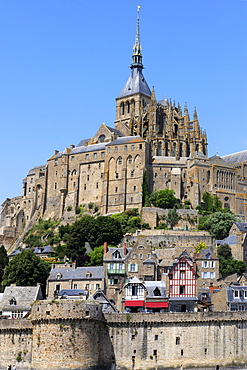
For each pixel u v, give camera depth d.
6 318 131.88
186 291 148.62
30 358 123.38
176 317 131.00
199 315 132.12
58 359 118.69
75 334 119.88
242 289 146.00
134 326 128.88
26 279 168.25
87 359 120.00
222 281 172.00
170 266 165.88
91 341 121.44
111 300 149.88
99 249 194.12
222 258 188.12
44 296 169.38
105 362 125.50
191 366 129.38
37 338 121.56
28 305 148.12
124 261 165.62
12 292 151.38
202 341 131.38
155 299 142.38
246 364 133.38
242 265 186.00
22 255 173.75
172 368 128.38
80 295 156.25
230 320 134.00
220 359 131.62
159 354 128.88
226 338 133.12
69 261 199.12
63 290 160.75
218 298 145.88
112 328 127.75
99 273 165.25
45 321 120.75
